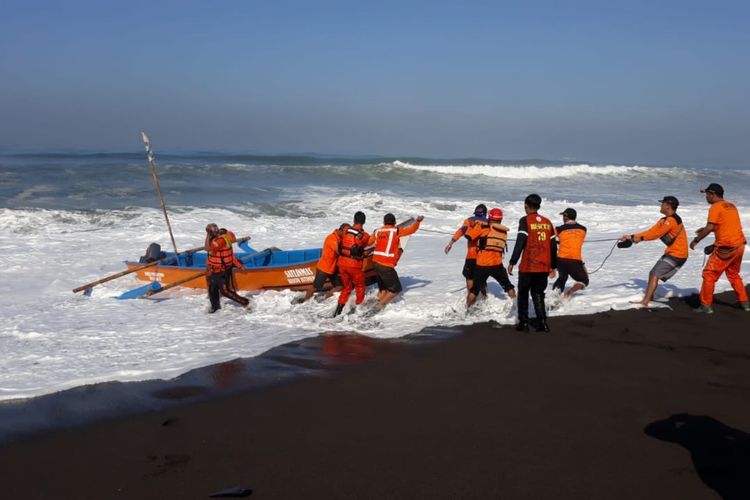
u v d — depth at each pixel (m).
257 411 5.66
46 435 5.20
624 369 6.55
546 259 7.78
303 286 10.57
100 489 4.33
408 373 6.57
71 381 6.51
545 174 40.31
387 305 9.44
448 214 21.95
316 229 18.22
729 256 8.38
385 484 4.32
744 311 8.68
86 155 48.19
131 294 10.59
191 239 16.14
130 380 6.55
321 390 6.14
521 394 5.92
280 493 4.23
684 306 9.04
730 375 6.34
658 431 5.08
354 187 29.84
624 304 9.17
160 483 4.39
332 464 4.62
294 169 34.78
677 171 43.91
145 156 48.28
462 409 5.59
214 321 9.09
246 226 18.25
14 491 4.32
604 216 21.64
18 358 7.38
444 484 4.30
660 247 15.05
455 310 9.07
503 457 4.68
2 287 11.31
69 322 9.11
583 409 5.55
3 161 40.12
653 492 4.15
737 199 29.66
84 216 18.45
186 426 5.36
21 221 17.38
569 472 4.44
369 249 9.87
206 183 28.55
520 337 7.74
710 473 4.39
